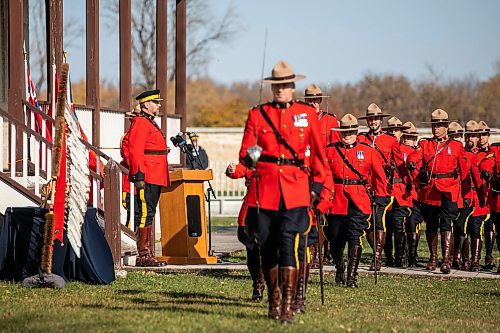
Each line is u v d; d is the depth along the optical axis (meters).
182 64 44.75
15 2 30.42
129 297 22.42
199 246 29.98
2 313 19.73
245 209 19.64
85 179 23.88
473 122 31.25
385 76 110.44
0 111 28.44
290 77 19.22
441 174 30.05
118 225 27.73
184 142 31.59
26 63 35.47
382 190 28.03
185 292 23.67
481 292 26.00
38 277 23.69
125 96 39.09
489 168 30.25
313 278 27.78
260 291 22.38
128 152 28.88
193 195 30.05
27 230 24.55
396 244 31.66
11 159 28.55
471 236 31.52
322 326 18.41
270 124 19.11
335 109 110.44
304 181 19.03
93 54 35.31
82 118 34.59
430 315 21.64
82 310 20.08
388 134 30.81
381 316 20.75
